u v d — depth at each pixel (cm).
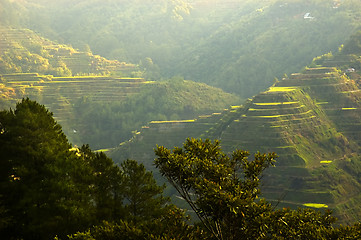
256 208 2422
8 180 4175
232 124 17562
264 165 2708
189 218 2969
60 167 4231
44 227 3891
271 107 17475
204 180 2433
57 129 4806
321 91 19362
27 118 4375
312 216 2916
